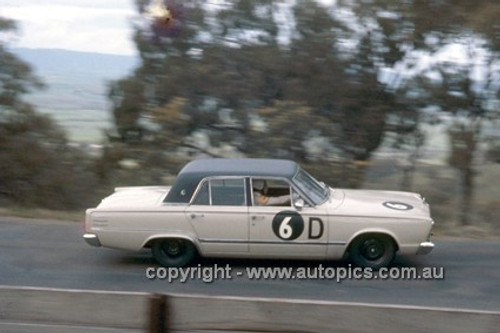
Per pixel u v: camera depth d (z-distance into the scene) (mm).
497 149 22344
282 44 25297
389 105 24531
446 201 21719
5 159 25562
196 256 12188
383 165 23438
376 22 24172
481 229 16141
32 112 26000
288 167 12266
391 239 11812
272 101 25359
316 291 11039
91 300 6945
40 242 13750
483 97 23000
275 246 11828
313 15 24953
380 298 10703
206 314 6801
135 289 11086
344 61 24984
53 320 6973
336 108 25000
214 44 25750
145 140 26234
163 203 11984
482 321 6488
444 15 22984
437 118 23969
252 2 25266
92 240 11992
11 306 7020
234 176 11906
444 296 10812
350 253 11914
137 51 26453
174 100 24812
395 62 24344
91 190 26203
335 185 22375
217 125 25375
